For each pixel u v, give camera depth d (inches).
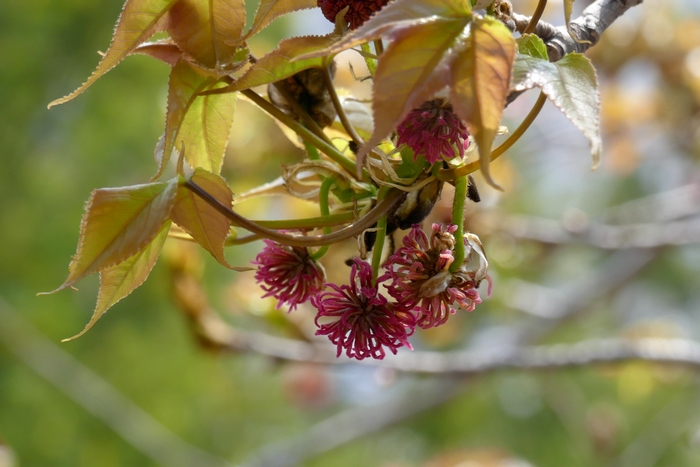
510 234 165.2
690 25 180.2
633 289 293.6
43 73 238.5
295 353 135.2
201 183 49.6
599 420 228.1
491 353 149.6
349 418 189.8
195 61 54.0
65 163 243.9
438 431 278.2
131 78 244.5
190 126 61.5
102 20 243.3
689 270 304.2
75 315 240.4
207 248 50.1
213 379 261.6
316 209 149.6
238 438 271.1
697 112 182.1
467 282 52.5
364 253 56.1
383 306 53.2
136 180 241.8
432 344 188.4
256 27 53.6
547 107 214.2
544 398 270.7
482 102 40.8
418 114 49.9
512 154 209.9
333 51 41.4
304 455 186.2
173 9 53.2
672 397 259.1
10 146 237.8
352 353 53.5
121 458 237.6
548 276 270.5
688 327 309.4
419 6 41.8
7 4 235.8
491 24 41.3
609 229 169.5
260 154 161.8
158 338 248.5
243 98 63.6
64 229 237.6
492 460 234.7
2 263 232.7
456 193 52.4
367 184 58.4
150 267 52.8
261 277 61.3
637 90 186.9
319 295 54.1
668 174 282.4
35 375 235.8
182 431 250.2
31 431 230.4
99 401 228.8
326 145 56.9
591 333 281.9
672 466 254.1
